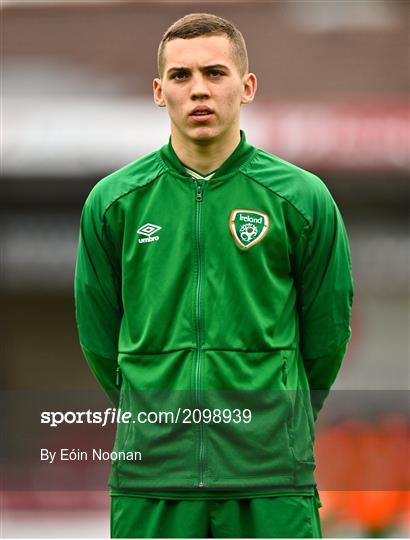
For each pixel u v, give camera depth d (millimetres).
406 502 15391
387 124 33625
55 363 36594
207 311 9789
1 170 33938
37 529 19672
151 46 38719
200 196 10000
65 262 36406
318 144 33219
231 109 9828
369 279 36000
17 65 37875
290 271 10094
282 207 9977
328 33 38625
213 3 39219
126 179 10234
